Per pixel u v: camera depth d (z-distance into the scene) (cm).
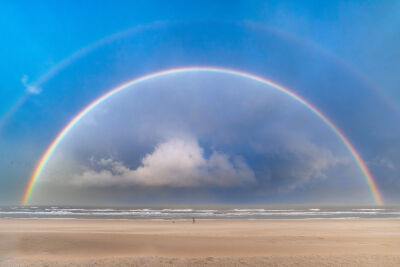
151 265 1528
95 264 1548
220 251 2030
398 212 9475
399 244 2302
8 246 2169
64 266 1515
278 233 3125
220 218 6106
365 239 2564
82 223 4362
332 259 1639
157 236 2716
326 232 3231
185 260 1631
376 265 1505
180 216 6894
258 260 1625
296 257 1703
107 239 2481
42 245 2211
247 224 4241
